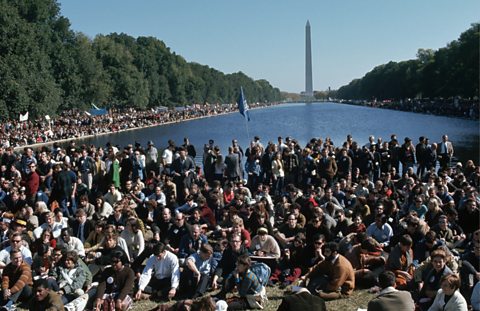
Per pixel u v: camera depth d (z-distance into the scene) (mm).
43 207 16969
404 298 9297
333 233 15156
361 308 11383
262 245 13734
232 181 21438
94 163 23406
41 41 85250
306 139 62500
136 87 135375
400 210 17516
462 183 18719
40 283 10531
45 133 68625
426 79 141250
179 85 176375
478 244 11172
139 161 24453
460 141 49875
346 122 97312
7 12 65438
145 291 12531
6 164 24094
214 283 12648
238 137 69250
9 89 63312
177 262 12633
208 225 17453
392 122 89562
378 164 24781
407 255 12359
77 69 97562
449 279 9258
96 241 14875
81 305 11375
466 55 111562
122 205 17062
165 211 15211
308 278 12391
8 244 14148
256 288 11773
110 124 90688
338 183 19750
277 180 23766
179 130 91312
